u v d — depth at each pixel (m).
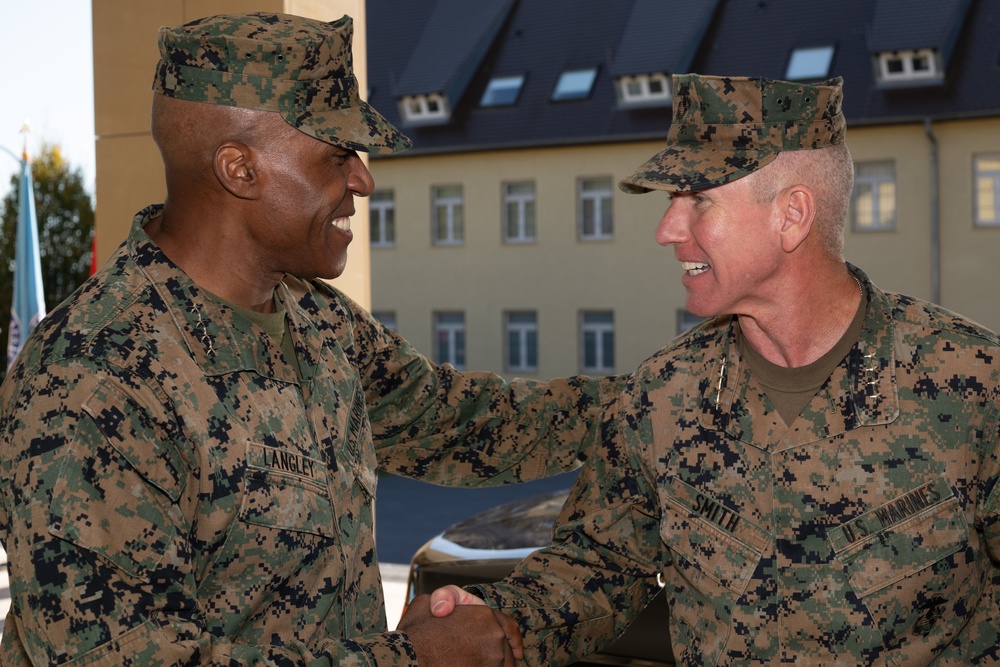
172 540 1.27
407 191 25.92
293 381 1.46
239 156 1.37
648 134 23.88
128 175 3.47
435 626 1.50
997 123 21.41
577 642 1.69
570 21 26.55
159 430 1.29
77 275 27.39
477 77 26.55
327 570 1.44
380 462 1.94
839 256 1.46
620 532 1.67
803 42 24.19
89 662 1.19
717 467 1.50
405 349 1.85
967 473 1.40
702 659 1.51
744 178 1.41
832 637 1.42
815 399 1.45
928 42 22.19
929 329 1.43
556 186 24.62
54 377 1.24
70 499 1.20
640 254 23.88
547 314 24.66
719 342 1.55
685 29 25.11
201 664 1.24
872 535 1.40
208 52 1.36
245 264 1.43
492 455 1.95
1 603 4.89
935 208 21.73
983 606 1.47
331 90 1.41
